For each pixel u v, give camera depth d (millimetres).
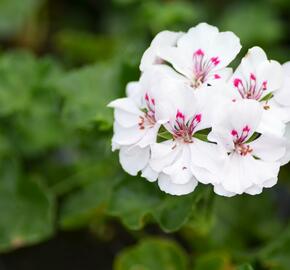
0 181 676
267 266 631
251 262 637
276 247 631
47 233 659
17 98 690
